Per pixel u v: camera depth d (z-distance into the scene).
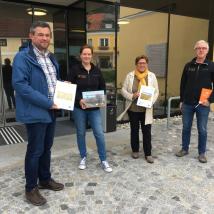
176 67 7.74
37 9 6.00
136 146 4.33
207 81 4.05
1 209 2.98
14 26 5.86
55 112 3.10
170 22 7.25
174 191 3.37
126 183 3.55
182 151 4.48
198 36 7.77
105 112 5.61
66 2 5.91
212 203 3.13
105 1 5.70
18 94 2.80
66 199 3.17
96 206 3.05
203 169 3.98
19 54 2.78
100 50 5.80
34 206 3.03
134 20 6.46
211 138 5.43
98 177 3.70
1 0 5.55
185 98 4.27
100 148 3.88
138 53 6.64
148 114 4.06
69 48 6.45
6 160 4.15
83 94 3.66
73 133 5.65
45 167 3.27
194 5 7.34
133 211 2.97
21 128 5.97
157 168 4.00
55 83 3.00
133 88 4.13
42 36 2.79
